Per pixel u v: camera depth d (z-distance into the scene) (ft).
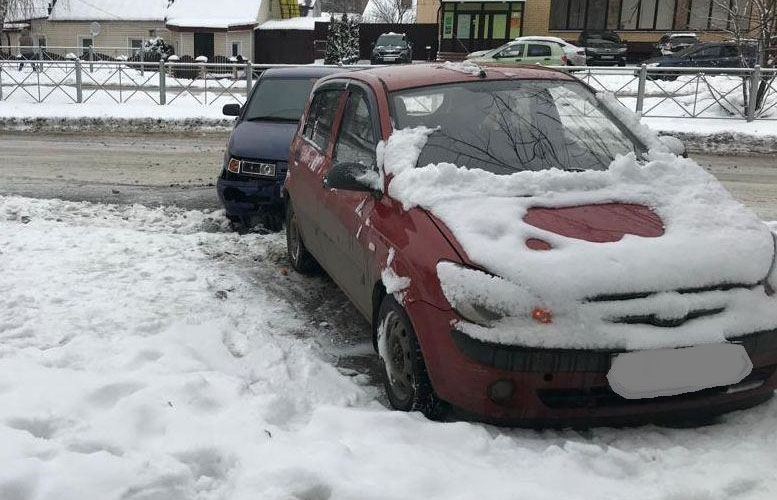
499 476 9.10
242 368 12.87
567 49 81.56
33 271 17.74
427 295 10.65
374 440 9.90
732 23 56.03
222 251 20.80
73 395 10.69
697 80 53.26
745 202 29.48
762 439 10.33
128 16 135.54
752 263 10.75
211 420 10.25
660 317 9.99
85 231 21.90
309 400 11.79
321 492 8.56
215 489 8.77
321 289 18.08
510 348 9.86
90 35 137.08
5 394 10.72
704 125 49.85
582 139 13.96
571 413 10.10
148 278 17.74
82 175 34.40
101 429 9.80
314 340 14.98
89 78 62.59
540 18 113.80
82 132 52.70
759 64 51.83
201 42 127.24
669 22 110.42
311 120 18.90
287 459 9.06
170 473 8.70
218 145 46.44
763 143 46.73
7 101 60.70
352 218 13.97
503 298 9.96
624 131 14.56
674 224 11.28
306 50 130.21
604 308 9.96
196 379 11.31
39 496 8.14
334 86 17.75
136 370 12.09
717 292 10.41
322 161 16.66
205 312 15.58
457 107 14.23
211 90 62.08
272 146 23.82
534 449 10.05
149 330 14.38
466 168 12.73
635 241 10.68
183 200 28.78
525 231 10.82
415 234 11.41
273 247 21.53
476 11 114.83
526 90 14.89
